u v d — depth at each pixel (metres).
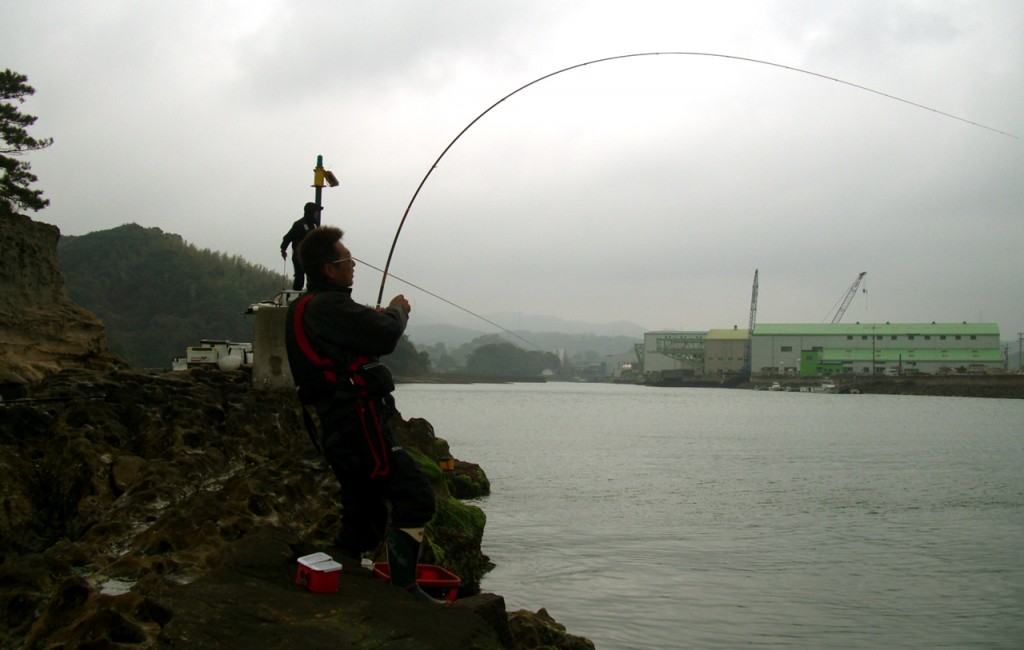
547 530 18.12
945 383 162.75
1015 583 13.55
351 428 4.62
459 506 12.85
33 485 10.42
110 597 4.92
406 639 3.89
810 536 17.88
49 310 20.45
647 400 136.50
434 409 93.94
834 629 11.04
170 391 15.05
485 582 13.16
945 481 28.77
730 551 16.12
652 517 20.20
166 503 9.47
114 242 143.12
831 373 195.00
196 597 4.18
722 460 36.75
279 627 3.87
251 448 14.09
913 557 15.75
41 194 32.81
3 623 5.51
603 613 11.60
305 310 4.71
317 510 9.57
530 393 174.00
